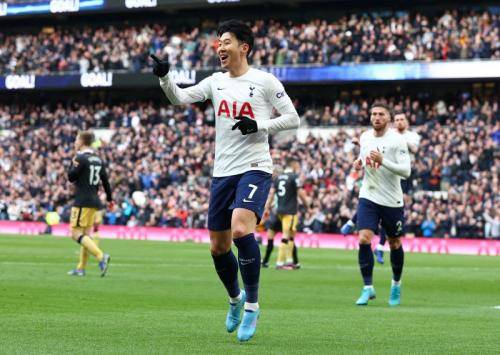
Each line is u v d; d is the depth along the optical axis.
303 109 58.78
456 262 32.78
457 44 51.66
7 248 34.09
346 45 54.59
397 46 53.34
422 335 10.73
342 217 45.53
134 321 11.52
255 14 62.19
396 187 15.34
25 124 63.75
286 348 9.27
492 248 41.56
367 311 13.88
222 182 10.23
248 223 9.91
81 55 63.03
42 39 66.00
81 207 20.78
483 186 44.25
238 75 10.34
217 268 10.43
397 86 56.72
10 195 56.44
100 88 63.94
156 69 10.04
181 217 50.12
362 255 15.34
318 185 47.97
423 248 43.62
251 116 10.24
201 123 56.75
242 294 10.47
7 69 65.00
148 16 65.06
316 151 50.03
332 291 18.23
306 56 55.34
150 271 23.31
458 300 16.75
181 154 53.72
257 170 10.11
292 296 16.75
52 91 66.94
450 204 44.41
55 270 22.48
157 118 58.34
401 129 20.62
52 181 56.00
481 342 10.13
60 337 9.71
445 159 46.97
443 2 56.19
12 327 10.56
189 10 63.66
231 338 10.01
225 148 10.26
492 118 49.44
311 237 45.97
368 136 15.56
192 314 12.65
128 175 53.44
